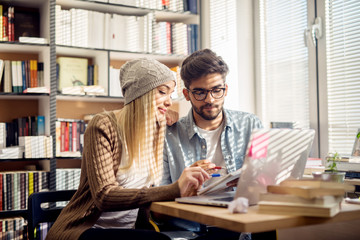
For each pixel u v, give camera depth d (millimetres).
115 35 3150
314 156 2602
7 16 2902
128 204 1218
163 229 1615
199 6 3449
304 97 2703
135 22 3209
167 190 1226
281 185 1018
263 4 3080
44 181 2861
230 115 1900
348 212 1006
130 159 1404
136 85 1432
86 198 1361
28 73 2943
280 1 2912
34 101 3180
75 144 2977
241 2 3133
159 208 1173
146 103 1430
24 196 2812
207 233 1499
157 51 3264
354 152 1934
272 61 2992
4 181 2764
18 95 2838
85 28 3059
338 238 1239
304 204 927
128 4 3164
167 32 3303
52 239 1290
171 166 1833
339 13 2447
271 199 978
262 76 3090
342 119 2412
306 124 2684
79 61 3146
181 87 3295
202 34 3438
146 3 3234
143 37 3219
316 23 2590
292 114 2803
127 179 1425
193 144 1839
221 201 1122
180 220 1527
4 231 2674
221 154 1833
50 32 2900
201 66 1704
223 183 1231
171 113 1912
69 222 1301
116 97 3115
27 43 2850
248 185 1082
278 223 896
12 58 3115
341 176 1310
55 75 2904
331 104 2490
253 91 3152
